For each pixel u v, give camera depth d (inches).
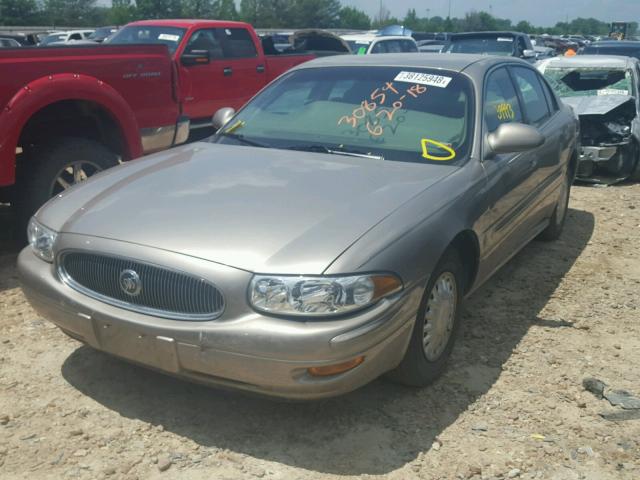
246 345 112.5
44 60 210.5
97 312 123.5
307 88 184.5
